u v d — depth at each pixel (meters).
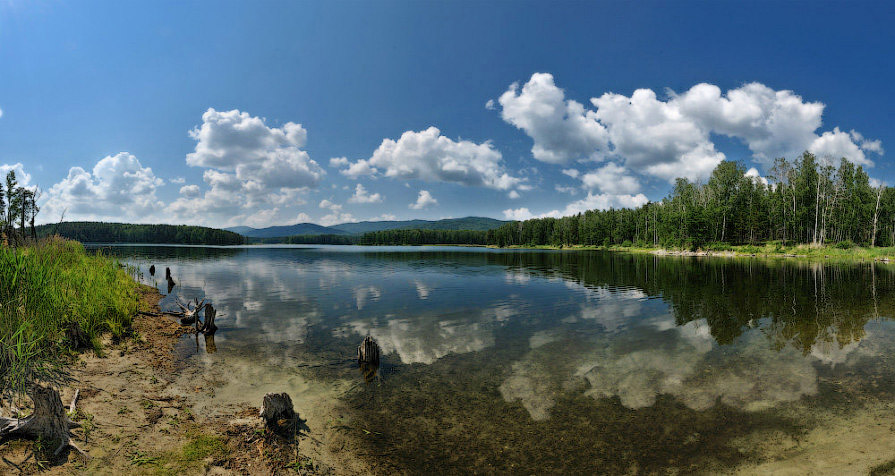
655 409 8.98
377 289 29.42
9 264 8.92
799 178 92.31
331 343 14.15
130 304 16.56
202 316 18.67
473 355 12.98
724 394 9.81
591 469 6.66
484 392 9.88
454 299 24.67
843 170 91.38
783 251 76.31
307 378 10.55
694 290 29.14
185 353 12.39
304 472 6.21
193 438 6.68
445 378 10.82
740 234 98.06
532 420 8.41
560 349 13.74
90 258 23.22
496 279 36.84
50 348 9.27
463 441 7.50
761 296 26.08
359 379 10.61
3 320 7.91
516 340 14.92
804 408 8.99
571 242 159.75
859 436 7.67
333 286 31.05
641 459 6.98
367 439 7.46
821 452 7.12
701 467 6.73
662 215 108.19
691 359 12.66
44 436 5.55
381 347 13.81
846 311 20.67
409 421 8.27
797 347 14.02
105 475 5.27
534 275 40.91
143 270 42.62
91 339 10.95
